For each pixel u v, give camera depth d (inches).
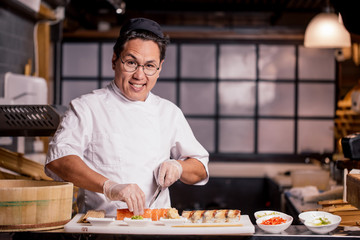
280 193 168.7
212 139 262.8
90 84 260.2
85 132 75.6
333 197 129.2
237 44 259.4
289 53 259.8
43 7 173.5
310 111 260.4
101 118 76.9
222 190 246.8
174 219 62.5
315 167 239.9
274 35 253.3
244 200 246.7
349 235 62.7
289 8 238.1
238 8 235.0
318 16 152.8
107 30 245.1
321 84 259.4
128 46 72.0
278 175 203.0
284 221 65.4
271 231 63.1
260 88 261.1
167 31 246.2
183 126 84.1
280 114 261.4
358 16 84.0
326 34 148.1
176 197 245.1
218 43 259.0
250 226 61.9
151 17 236.7
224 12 235.5
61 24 199.0
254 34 251.0
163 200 80.2
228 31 248.2
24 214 60.8
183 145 82.7
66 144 72.5
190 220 65.4
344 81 234.8
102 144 76.5
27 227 60.9
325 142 260.1
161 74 261.7
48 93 194.9
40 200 61.3
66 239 60.4
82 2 201.5
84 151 77.3
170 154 87.5
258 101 261.4
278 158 257.0
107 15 227.8
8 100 143.5
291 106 261.0
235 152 262.1
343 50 181.3
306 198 131.2
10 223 60.5
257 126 261.9
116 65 75.2
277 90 261.0
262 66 260.4
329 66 258.8
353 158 67.9
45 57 193.9
